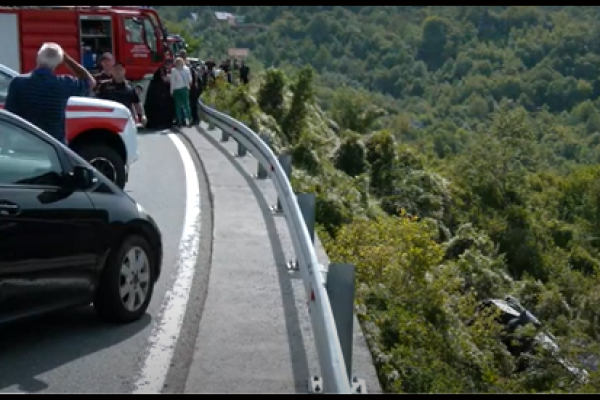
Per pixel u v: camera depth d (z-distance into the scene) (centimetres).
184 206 1229
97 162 1172
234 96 3366
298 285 872
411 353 894
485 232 4097
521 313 1930
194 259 946
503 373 1454
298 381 637
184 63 2325
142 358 666
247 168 1582
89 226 684
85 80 947
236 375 643
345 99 5653
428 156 5859
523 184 4956
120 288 721
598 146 11888
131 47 2589
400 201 3700
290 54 18900
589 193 6038
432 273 1357
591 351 1766
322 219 1731
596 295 2816
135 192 1326
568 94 16325
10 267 614
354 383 631
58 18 2498
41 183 660
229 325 749
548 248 4384
